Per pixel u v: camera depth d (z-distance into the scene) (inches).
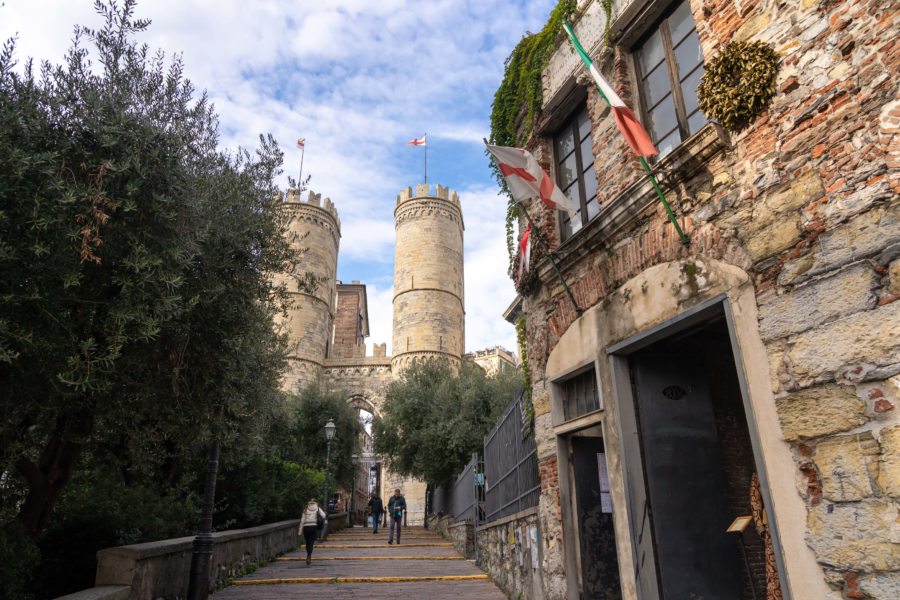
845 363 135.4
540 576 273.0
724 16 187.5
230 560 414.3
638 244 213.2
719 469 220.4
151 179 204.8
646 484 209.2
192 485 504.1
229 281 263.6
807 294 147.3
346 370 1905.8
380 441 1138.7
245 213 275.3
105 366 192.1
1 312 166.4
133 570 249.1
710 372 271.1
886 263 131.0
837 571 131.5
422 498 1706.4
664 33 233.9
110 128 190.5
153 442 360.8
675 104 222.8
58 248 174.9
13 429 226.2
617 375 219.5
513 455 367.2
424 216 2111.2
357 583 404.5
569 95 284.5
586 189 275.7
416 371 1156.5
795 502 143.4
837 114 148.2
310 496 772.6
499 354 2210.9
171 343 238.4
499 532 386.9
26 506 269.7
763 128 167.9
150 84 237.8
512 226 323.6
